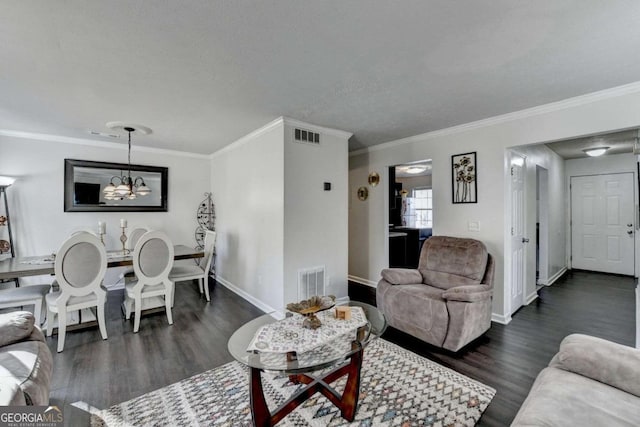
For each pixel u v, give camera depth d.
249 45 1.83
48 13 1.50
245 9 1.49
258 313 3.58
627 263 5.40
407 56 1.97
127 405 1.90
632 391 1.25
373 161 4.78
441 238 3.45
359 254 5.07
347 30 1.68
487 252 3.12
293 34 1.71
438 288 3.14
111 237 4.59
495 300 3.32
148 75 2.23
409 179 8.95
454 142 3.66
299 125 3.45
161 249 3.19
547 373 1.45
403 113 3.13
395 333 3.01
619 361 1.32
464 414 1.79
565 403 1.19
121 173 4.64
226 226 4.88
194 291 4.52
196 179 5.39
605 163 5.60
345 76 2.26
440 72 2.20
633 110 2.41
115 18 1.55
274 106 2.92
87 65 2.07
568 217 6.02
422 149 4.03
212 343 2.79
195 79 2.30
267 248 3.64
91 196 4.41
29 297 2.89
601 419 1.09
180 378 2.21
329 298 2.14
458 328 2.51
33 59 1.98
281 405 1.76
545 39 1.77
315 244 3.63
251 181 4.01
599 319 3.35
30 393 1.35
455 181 3.65
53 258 3.35
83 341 2.81
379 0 1.42
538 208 4.91
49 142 4.10
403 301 2.90
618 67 2.12
